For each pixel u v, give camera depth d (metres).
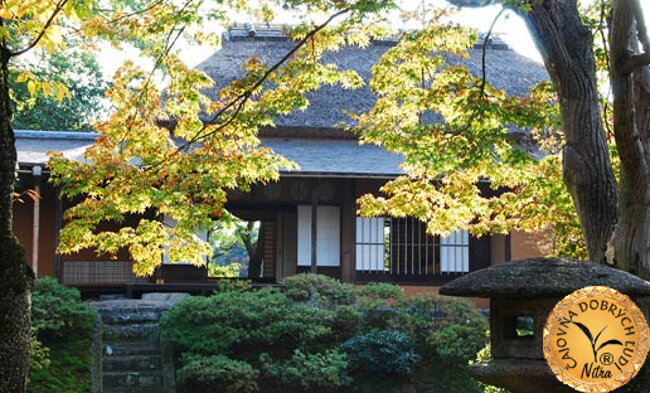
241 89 10.05
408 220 18.92
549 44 8.80
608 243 8.45
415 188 10.88
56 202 16.77
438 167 9.98
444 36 10.20
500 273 5.72
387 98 10.70
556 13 8.84
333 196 19.19
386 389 13.92
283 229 19.86
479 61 22.39
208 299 14.36
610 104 10.30
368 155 19.16
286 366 13.66
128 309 15.09
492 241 19.17
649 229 8.02
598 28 10.12
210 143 9.96
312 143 20.03
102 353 13.75
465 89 10.00
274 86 20.03
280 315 14.38
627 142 7.86
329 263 19.11
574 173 8.64
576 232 11.10
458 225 11.02
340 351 14.38
